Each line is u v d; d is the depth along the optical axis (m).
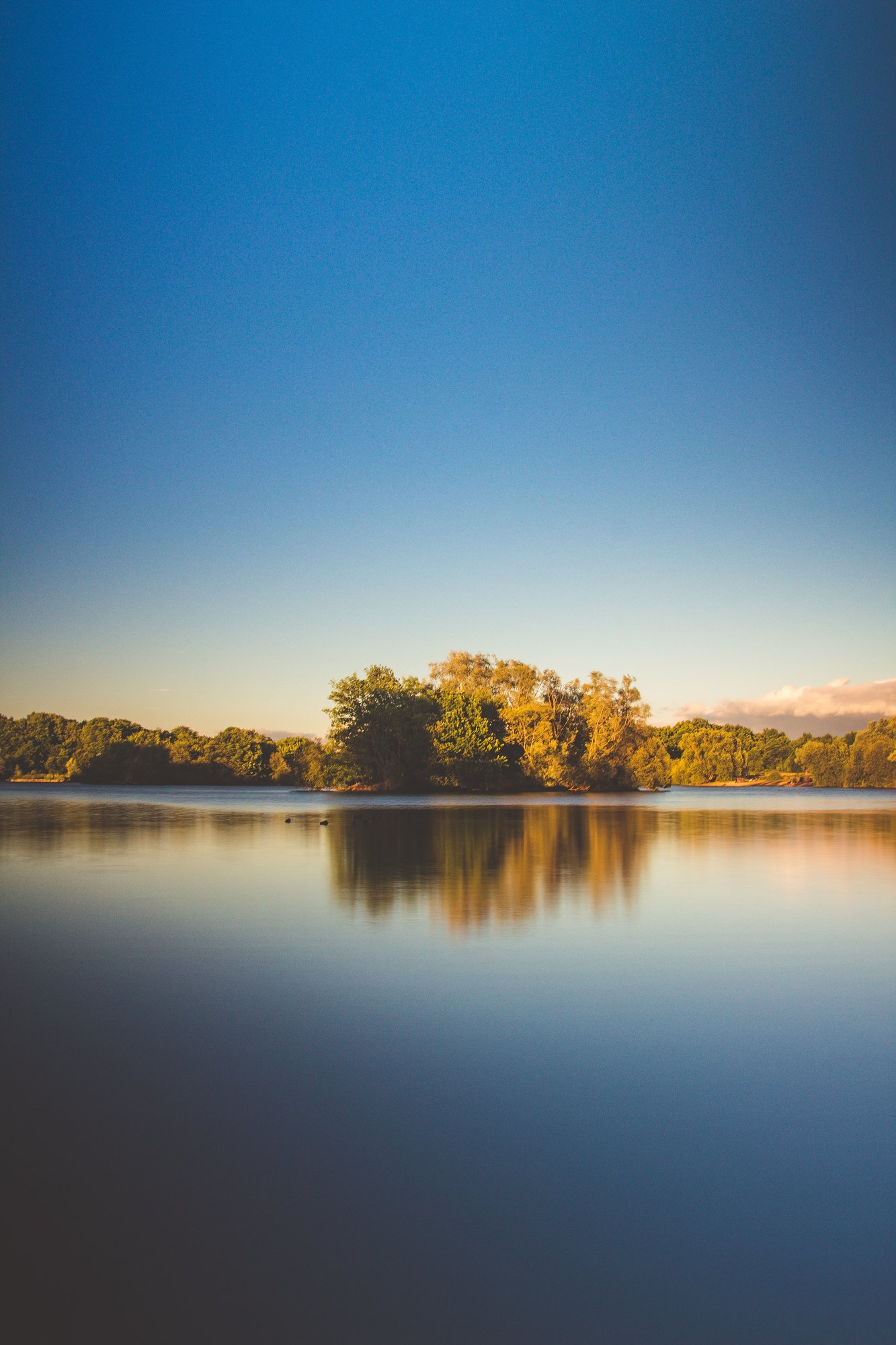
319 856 21.94
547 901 14.62
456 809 50.81
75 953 10.64
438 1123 5.59
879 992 8.85
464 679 112.00
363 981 9.25
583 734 98.19
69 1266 4.03
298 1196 4.67
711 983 9.18
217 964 10.02
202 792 92.69
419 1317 3.70
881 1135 5.45
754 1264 4.08
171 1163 5.03
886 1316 3.73
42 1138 5.37
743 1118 5.71
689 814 45.47
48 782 143.12
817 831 32.47
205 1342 3.53
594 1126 5.56
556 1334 3.60
